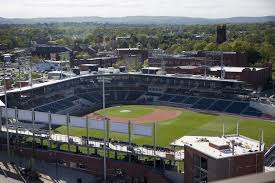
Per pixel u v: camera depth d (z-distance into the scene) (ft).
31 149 361.92
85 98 650.84
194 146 258.78
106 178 317.83
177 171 295.07
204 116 561.02
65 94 629.10
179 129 482.69
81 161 337.72
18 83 633.61
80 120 349.82
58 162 349.41
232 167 231.91
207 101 630.33
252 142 272.92
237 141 271.28
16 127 373.61
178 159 295.07
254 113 563.89
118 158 341.62
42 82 626.64
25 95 549.54
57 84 614.75
